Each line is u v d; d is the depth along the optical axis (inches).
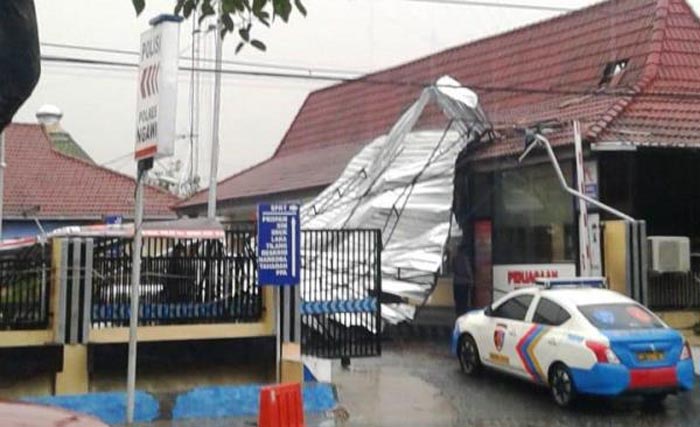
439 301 823.1
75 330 454.0
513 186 787.4
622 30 849.5
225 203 1184.2
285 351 490.3
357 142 1164.5
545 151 717.9
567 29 928.3
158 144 400.5
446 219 763.4
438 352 687.7
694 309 686.5
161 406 449.1
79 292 455.8
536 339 513.3
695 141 683.4
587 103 783.7
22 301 449.1
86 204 1221.7
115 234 481.7
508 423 456.1
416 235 765.3
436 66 1101.7
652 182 718.5
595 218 679.7
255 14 195.5
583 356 476.1
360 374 589.3
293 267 486.6
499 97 955.3
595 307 500.4
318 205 842.8
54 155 1304.1
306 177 1103.6
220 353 483.5
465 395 524.7
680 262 665.0
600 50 857.5
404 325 771.4
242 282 490.6
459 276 827.4
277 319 490.9
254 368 488.7
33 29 148.3
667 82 757.9
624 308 503.2
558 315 508.7
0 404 137.3
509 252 789.9
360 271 548.4
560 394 493.0
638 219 710.5
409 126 832.3
